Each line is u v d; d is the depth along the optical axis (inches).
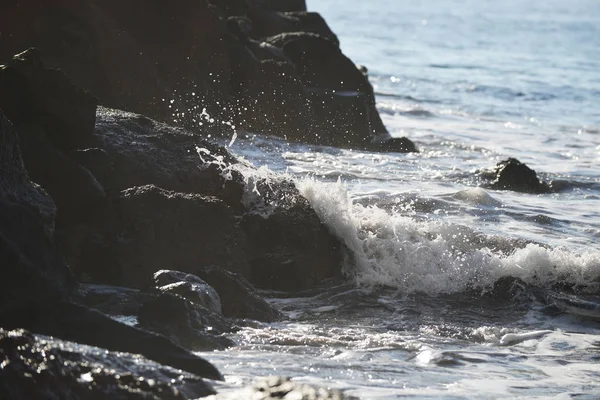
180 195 1219.2
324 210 1322.6
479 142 3036.4
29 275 892.6
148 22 2258.9
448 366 943.0
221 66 2369.6
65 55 2000.5
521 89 4667.8
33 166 1169.4
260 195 1330.0
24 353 655.8
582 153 2920.8
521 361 991.6
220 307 1048.2
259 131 2427.4
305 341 976.9
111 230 1171.3
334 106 2588.6
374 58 6058.1
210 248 1198.3
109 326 807.7
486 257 1322.6
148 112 2102.6
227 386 720.3
